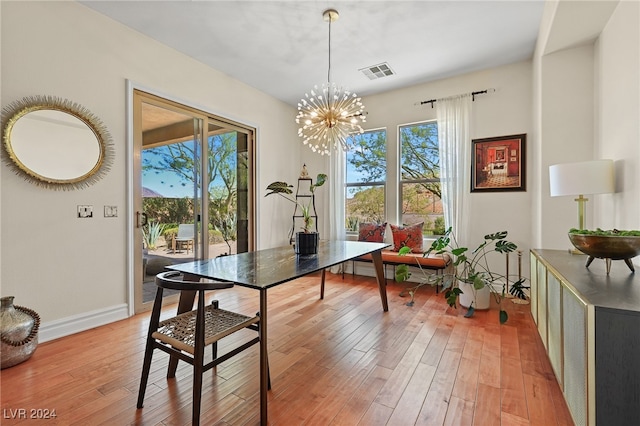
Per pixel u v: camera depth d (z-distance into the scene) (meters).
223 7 2.58
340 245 3.00
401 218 4.43
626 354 1.04
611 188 1.93
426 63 3.58
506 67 3.63
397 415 1.50
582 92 2.69
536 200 3.20
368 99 4.62
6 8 2.14
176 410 1.52
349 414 1.50
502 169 3.65
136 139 2.93
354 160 4.80
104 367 1.93
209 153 3.78
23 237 2.22
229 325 1.58
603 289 1.27
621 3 2.07
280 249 2.74
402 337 2.40
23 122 2.21
